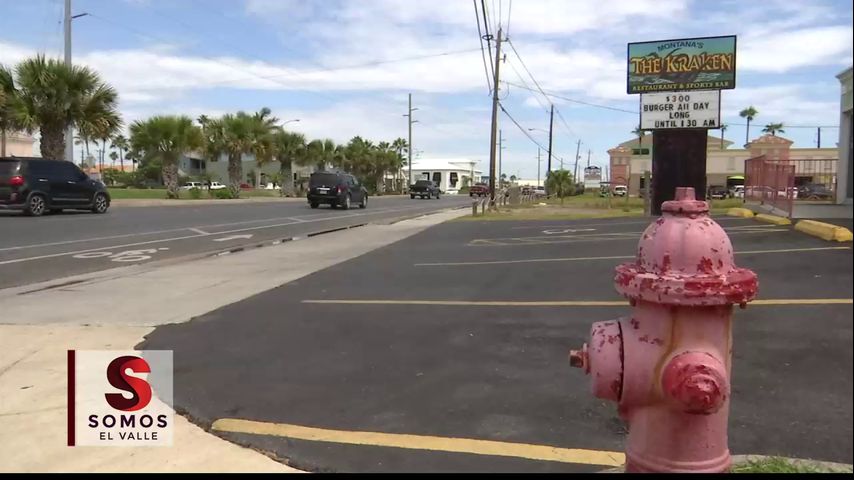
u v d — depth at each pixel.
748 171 20.44
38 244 14.34
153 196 45.47
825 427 3.76
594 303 7.34
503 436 3.89
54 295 8.74
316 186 33.03
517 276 9.62
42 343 6.16
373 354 5.64
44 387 4.92
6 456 3.78
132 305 8.02
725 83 21.19
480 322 6.62
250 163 95.12
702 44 21.25
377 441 3.88
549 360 5.27
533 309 7.15
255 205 35.91
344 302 7.98
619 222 19.48
